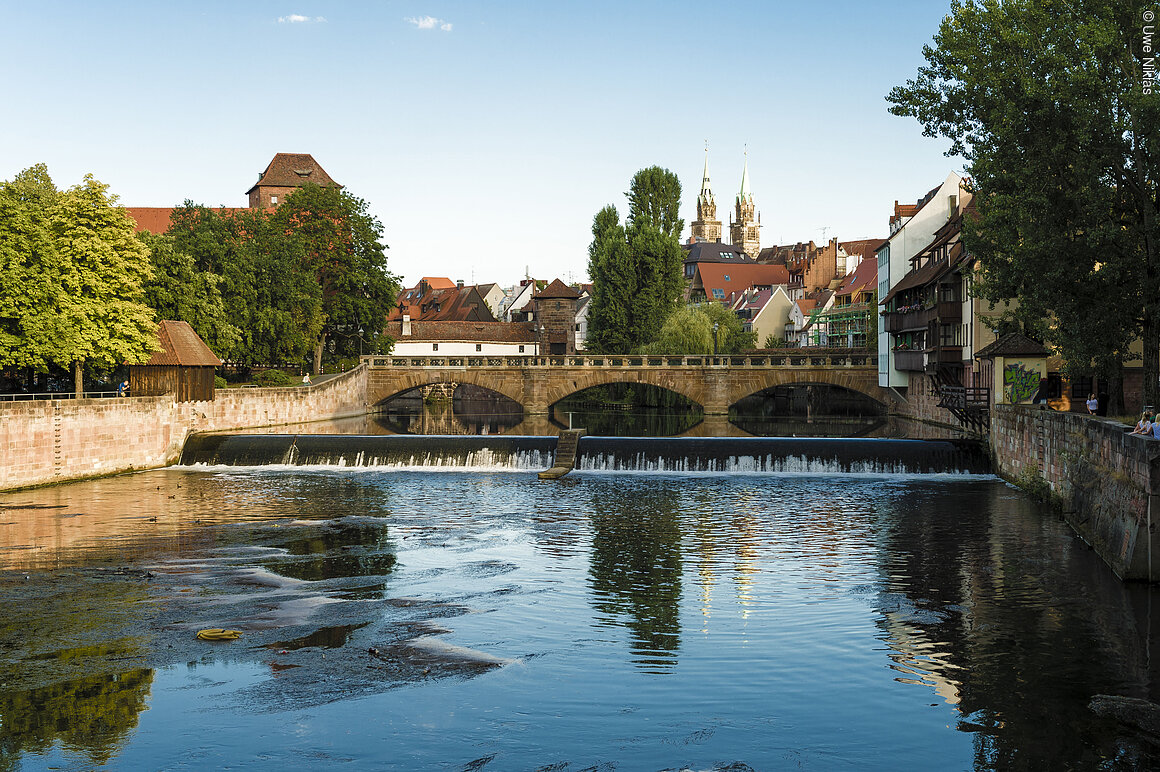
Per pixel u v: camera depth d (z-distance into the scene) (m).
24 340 52.34
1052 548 33.56
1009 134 39.34
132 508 43.44
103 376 67.38
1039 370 52.62
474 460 58.62
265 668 21.47
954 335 70.62
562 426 86.94
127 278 58.56
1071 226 40.16
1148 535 27.67
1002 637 23.39
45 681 20.67
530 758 16.70
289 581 29.81
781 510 42.44
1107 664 21.33
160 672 21.22
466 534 37.44
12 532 37.66
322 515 41.75
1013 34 40.50
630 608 26.48
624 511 42.59
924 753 16.81
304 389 85.50
